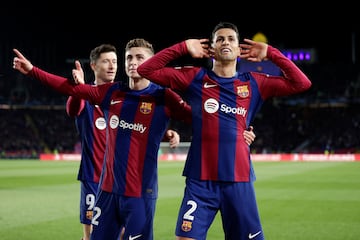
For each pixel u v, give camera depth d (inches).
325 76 2834.6
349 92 2755.9
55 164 1798.7
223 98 259.9
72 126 2728.8
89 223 326.6
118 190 269.0
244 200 257.4
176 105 278.4
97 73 320.5
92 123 325.4
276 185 949.8
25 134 2672.2
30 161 2058.3
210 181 256.4
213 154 256.7
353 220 542.9
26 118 2792.8
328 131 2527.1
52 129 2711.6
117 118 276.4
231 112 259.1
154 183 275.0
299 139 2509.8
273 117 2687.0
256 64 2509.8
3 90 2874.0
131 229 267.6
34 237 453.4
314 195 780.6
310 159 2102.6
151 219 273.1
